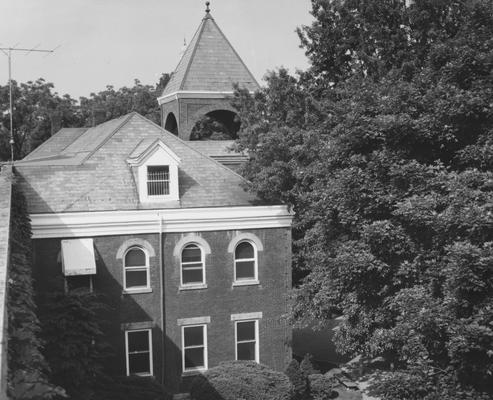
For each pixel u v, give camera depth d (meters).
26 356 9.49
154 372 25.55
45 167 26.08
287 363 27.25
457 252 14.99
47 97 81.81
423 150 19.92
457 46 20.97
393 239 18.39
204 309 26.08
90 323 20.83
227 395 22.84
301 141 28.06
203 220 25.78
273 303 26.95
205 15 43.16
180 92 40.25
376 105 20.73
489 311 15.05
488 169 18.25
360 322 20.53
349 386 25.97
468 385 16.53
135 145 28.09
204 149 39.03
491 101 18.31
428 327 15.80
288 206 26.61
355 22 32.41
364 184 19.45
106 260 24.80
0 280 10.13
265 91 33.38
